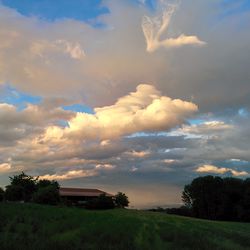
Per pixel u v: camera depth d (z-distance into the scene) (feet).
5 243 67.92
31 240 73.92
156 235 103.35
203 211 422.82
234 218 404.77
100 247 74.43
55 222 106.83
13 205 144.15
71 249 70.08
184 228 132.46
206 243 95.25
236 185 410.11
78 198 436.76
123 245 78.33
